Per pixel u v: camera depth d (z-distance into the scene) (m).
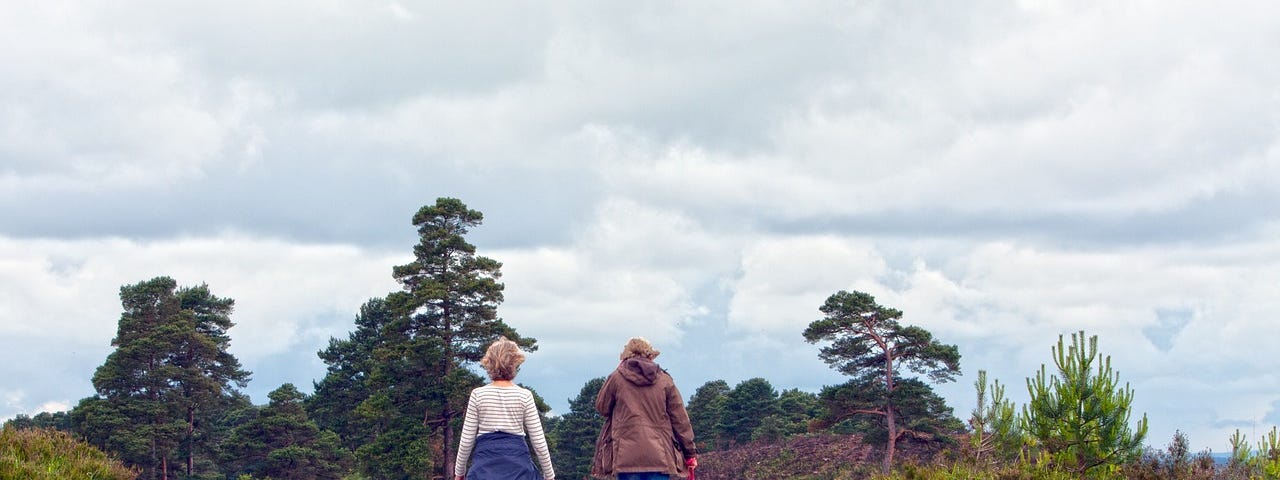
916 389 56.38
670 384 8.59
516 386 8.46
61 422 86.25
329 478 72.44
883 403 57.28
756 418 95.19
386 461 53.72
